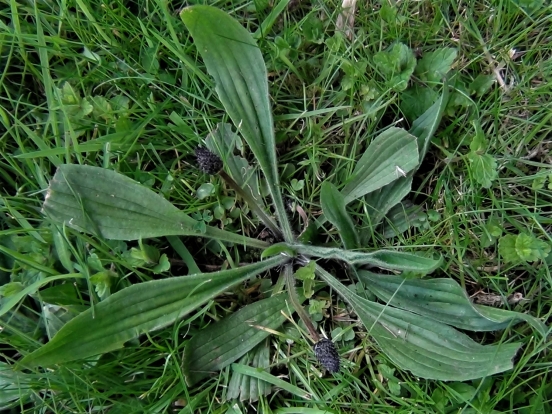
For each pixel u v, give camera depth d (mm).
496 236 249
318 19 271
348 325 249
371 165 245
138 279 253
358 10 273
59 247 243
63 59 271
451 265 251
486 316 214
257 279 255
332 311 250
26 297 249
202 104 269
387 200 249
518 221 252
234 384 239
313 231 252
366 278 247
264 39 270
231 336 238
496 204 249
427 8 276
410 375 238
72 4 271
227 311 250
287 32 268
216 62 234
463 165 260
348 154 267
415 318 230
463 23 269
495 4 269
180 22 271
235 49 233
